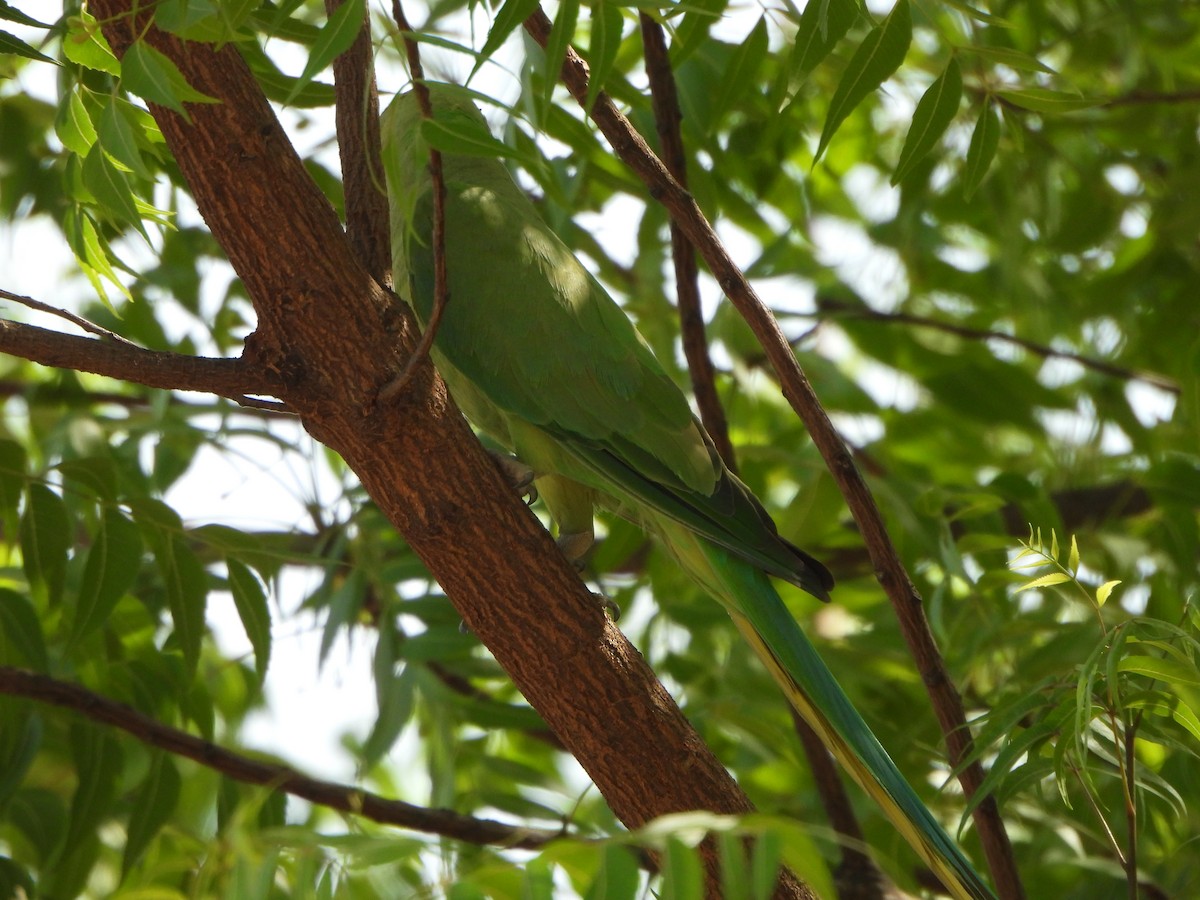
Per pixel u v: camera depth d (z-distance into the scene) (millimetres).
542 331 6863
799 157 10664
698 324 7477
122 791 8352
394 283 7312
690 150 8297
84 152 5500
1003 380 10281
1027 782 5820
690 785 5590
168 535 6902
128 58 4570
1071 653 7211
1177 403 9602
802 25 5113
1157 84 9961
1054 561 5344
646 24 7098
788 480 10891
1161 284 9844
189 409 8656
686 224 5930
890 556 5957
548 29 6062
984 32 8625
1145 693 5121
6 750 7137
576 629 5609
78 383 8906
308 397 5332
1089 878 7527
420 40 4137
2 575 8008
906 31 5160
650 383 6945
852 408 10359
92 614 6734
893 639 8562
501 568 5574
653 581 8703
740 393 10242
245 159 5207
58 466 6812
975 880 5832
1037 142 9805
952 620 8258
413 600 8023
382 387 5359
